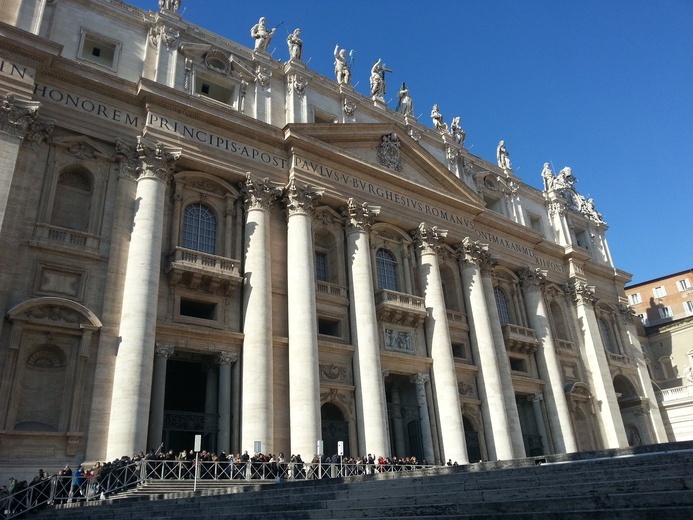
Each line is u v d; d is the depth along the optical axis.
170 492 16.64
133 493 17.30
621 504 7.02
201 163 26.80
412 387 31.38
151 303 22.59
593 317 43.62
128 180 24.78
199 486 18.67
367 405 26.92
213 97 31.06
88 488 17.61
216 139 27.95
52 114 23.83
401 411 30.39
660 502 6.74
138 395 20.86
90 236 23.11
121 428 20.23
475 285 35.56
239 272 26.42
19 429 19.50
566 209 48.38
